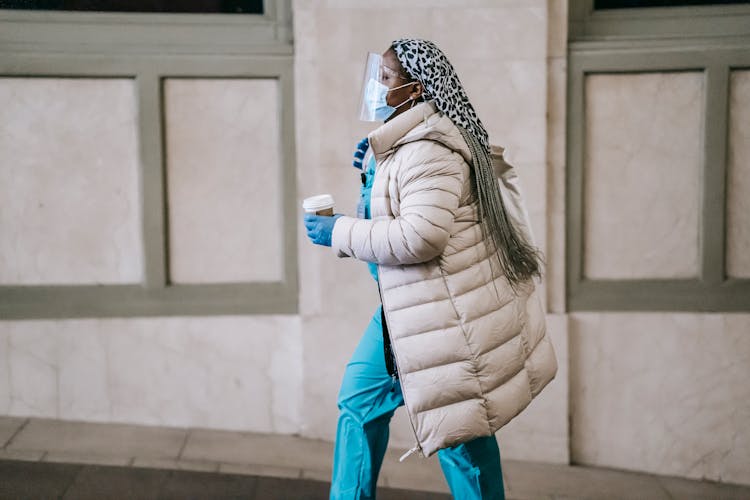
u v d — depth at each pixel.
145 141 3.58
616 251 3.67
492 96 3.51
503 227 2.48
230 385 3.72
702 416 3.70
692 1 3.67
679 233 3.65
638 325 3.67
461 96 2.46
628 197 3.65
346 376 2.64
